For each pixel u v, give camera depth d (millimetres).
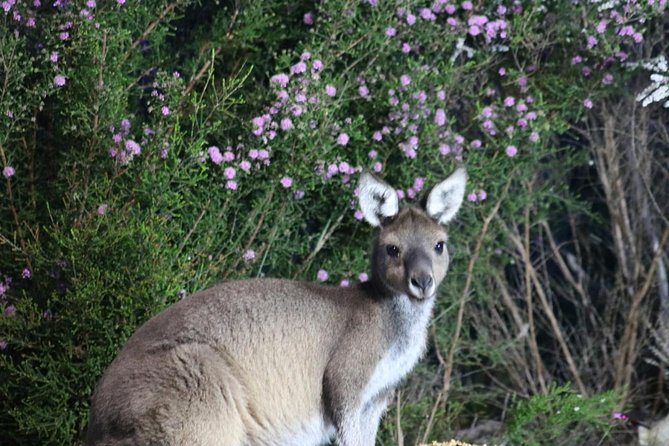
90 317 10125
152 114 11977
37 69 10836
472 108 13414
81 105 10758
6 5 10641
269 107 11703
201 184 11523
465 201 12625
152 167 10688
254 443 8961
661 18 13992
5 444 11219
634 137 13531
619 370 13469
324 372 9125
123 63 11469
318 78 11461
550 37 13297
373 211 9539
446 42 12430
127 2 11383
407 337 9305
